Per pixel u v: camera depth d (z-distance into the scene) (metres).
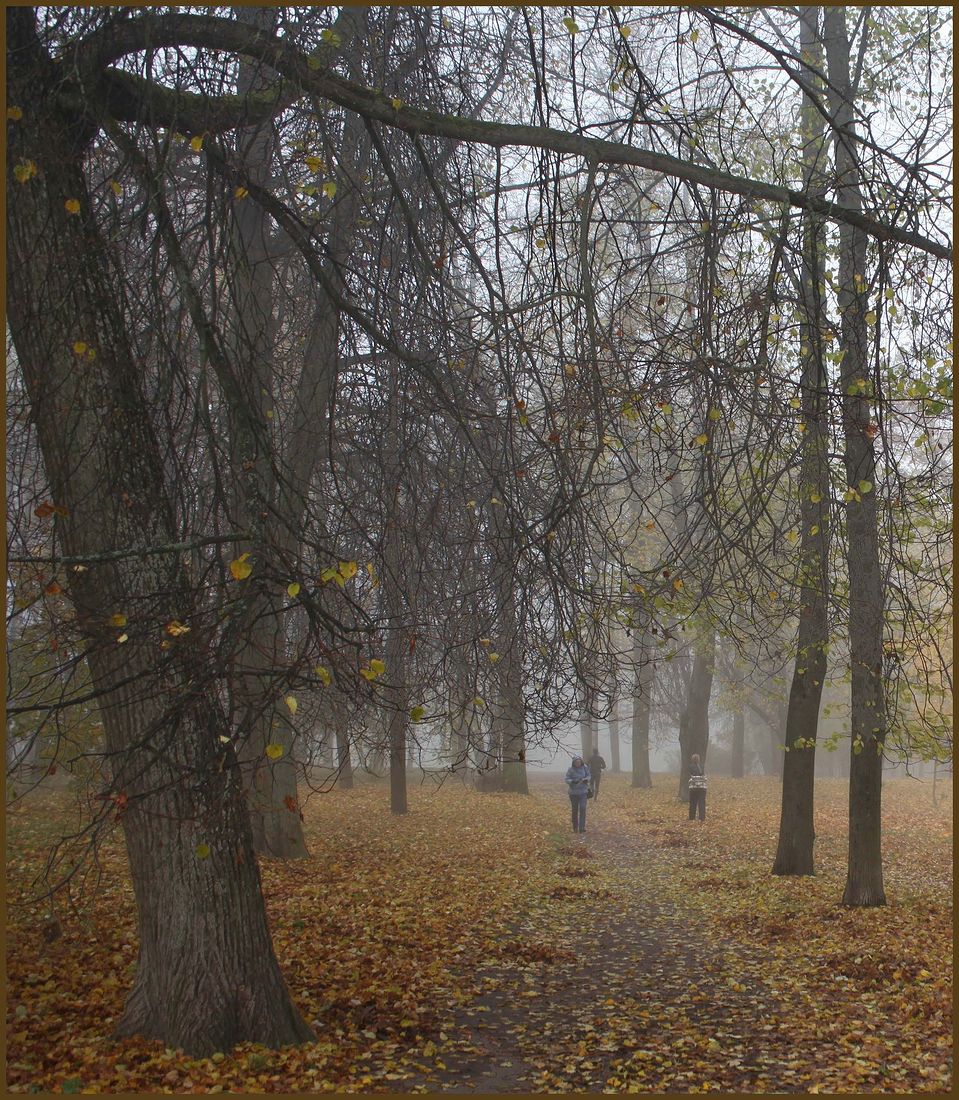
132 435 5.79
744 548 6.20
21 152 5.77
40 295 5.63
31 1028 6.09
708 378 5.90
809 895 11.77
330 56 7.47
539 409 6.70
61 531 5.82
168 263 5.86
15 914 8.41
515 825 19.41
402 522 7.76
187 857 5.86
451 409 6.32
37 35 5.91
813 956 8.86
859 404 6.99
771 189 6.09
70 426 5.79
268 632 7.32
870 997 7.39
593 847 17.47
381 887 11.79
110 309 5.86
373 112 6.21
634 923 10.88
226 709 6.08
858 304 6.61
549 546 6.04
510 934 10.02
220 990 5.86
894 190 6.14
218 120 6.45
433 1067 5.91
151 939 5.96
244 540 5.06
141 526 5.71
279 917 9.73
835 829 18.62
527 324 6.48
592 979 8.38
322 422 8.86
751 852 16.23
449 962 8.66
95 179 7.01
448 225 7.89
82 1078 5.27
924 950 8.59
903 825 19.55
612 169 6.55
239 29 6.09
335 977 7.80
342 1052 6.01
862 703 10.79
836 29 10.83
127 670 5.75
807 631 12.05
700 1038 6.61
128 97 6.48
